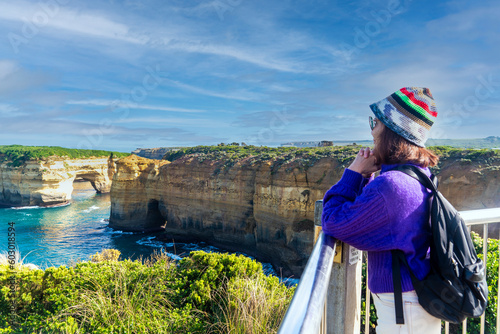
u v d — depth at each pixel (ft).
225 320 13.97
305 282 3.41
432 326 4.57
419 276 4.33
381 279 4.68
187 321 14.39
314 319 2.73
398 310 4.46
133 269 18.02
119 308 14.53
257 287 15.10
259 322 13.08
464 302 4.19
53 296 15.60
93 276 17.02
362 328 14.14
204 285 16.57
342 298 5.95
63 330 13.24
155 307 15.37
